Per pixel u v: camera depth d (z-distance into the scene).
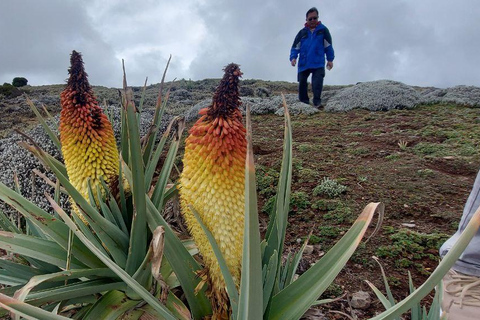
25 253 2.14
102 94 21.67
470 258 2.26
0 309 1.85
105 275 2.19
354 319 2.32
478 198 2.29
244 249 1.29
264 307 1.59
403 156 6.61
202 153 1.45
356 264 3.34
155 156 2.72
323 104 13.98
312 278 1.59
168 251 1.79
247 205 1.19
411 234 3.76
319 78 12.81
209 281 1.65
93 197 2.23
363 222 1.46
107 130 2.27
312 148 7.27
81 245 2.26
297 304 1.58
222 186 1.44
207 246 1.59
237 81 1.45
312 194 4.93
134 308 2.22
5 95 25.44
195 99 20.70
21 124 13.90
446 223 4.07
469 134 7.85
